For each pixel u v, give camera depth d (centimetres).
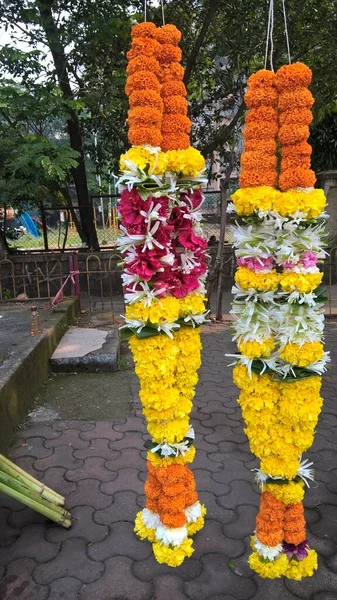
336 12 590
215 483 267
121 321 589
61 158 593
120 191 181
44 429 330
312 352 174
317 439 317
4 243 812
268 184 172
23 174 643
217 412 359
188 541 193
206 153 720
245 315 178
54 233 970
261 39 600
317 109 703
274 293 179
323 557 211
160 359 181
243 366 183
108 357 439
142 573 204
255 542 190
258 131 171
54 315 534
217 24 642
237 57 631
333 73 631
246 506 246
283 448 181
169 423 189
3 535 228
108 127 743
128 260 179
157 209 172
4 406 305
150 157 172
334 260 760
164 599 190
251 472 278
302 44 616
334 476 274
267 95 169
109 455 296
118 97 628
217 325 617
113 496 255
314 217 171
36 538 226
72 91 688
